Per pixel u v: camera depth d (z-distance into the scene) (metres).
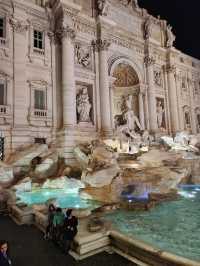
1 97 24.91
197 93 48.59
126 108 36.62
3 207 15.85
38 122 26.89
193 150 33.38
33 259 8.79
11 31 26.33
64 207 15.38
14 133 24.81
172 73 41.25
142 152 26.86
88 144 27.42
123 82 38.16
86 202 16.89
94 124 30.64
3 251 7.46
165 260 7.71
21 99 25.80
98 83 31.78
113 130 31.62
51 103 28.19
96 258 8.82
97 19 31.91
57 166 24.61
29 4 27.55
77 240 9.31
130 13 36.97
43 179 21.80
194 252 9.01
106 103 31.19
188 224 12.30
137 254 8.71
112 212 14.48
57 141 27.16
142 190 19.11
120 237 9.42
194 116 46.19
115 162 22.81
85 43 31.48
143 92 36.84
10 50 25.92
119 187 19.00
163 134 37.12
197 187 22.80
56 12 29.25
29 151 23.91
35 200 17.00
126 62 35.41
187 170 23.95
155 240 10.25
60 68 28.81
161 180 20.73
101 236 9.75
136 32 37.34
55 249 9.64
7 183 20.59
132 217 13.55
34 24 28.14
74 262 8.53
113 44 34.34
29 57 27.28
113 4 34.81
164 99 40.72
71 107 27.66
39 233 11.50
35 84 27.22
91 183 19.84
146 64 37.91
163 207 15.70
